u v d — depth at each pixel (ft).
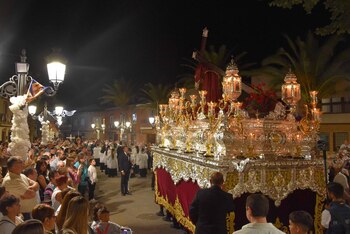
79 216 12.97
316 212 21.80
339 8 28.71
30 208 18.52
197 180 23.80
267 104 24.91
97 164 103.24
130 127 173.68
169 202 33.94
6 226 12.56
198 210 18.01
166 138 37.37
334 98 89.97
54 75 27.04
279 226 21.27
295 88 23.67
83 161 43.11
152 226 33.47
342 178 29.91
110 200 48.44
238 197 20.84
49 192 22.49
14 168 18.13
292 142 22.79
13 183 17.98
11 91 27.22
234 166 20.12
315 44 76.13
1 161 25.57
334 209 16.63
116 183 67.15
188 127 29.22
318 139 23.15
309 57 75.46
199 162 23.26
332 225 16.58
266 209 12.24
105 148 90.17
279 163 20.74
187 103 34.01
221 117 21.70
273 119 23.17
